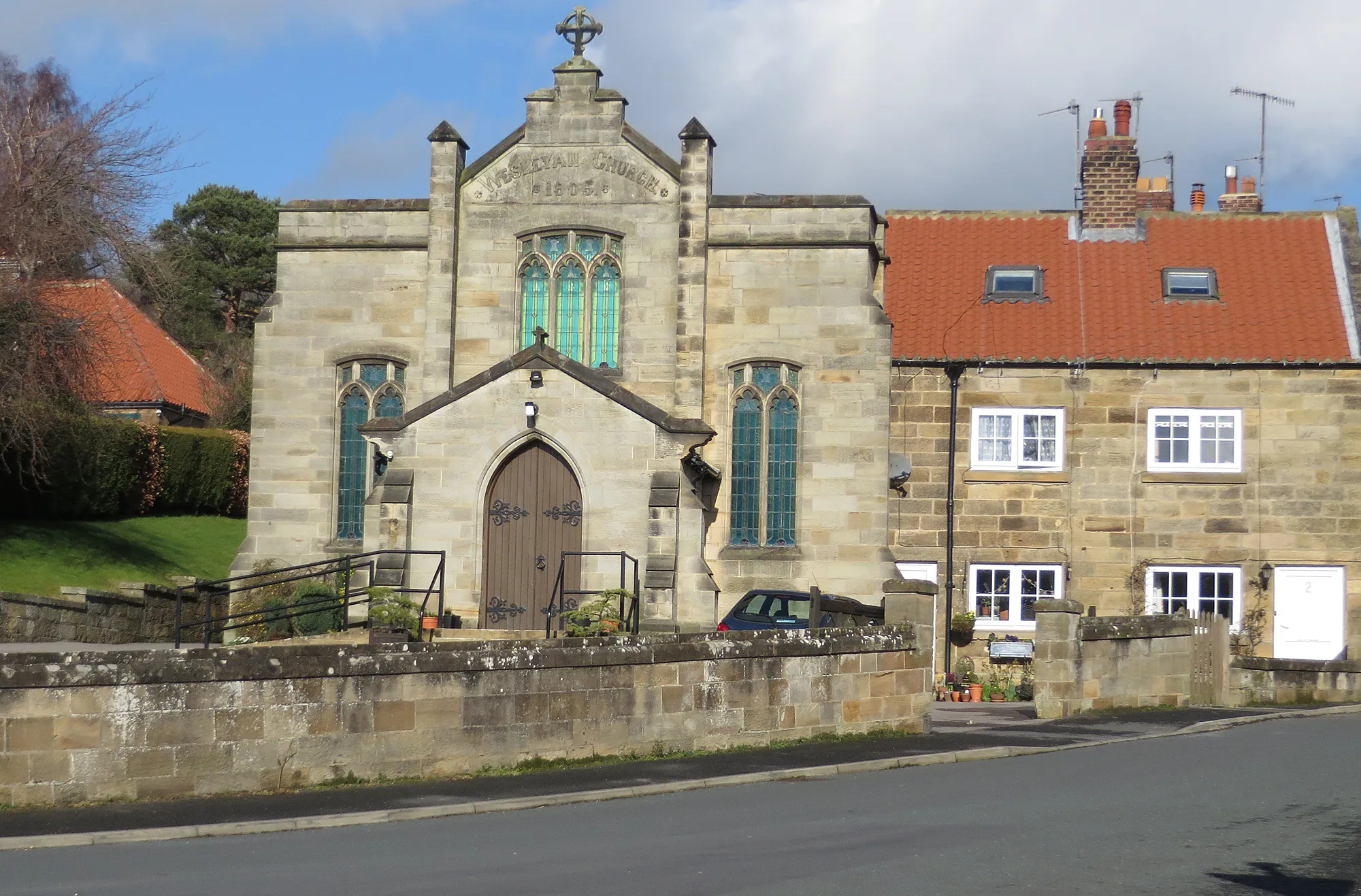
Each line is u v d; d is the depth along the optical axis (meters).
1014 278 34.66
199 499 46.56
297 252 31.75
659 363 30.45
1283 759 17.38
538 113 31.09
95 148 41.53
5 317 34.84
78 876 11.54
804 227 30.47
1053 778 16.08
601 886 10.88
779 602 27.89
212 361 63.31
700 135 30.64
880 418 30.12
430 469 27.83
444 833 13.33
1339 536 31.72
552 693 17.02
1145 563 32.03
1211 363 32.12
